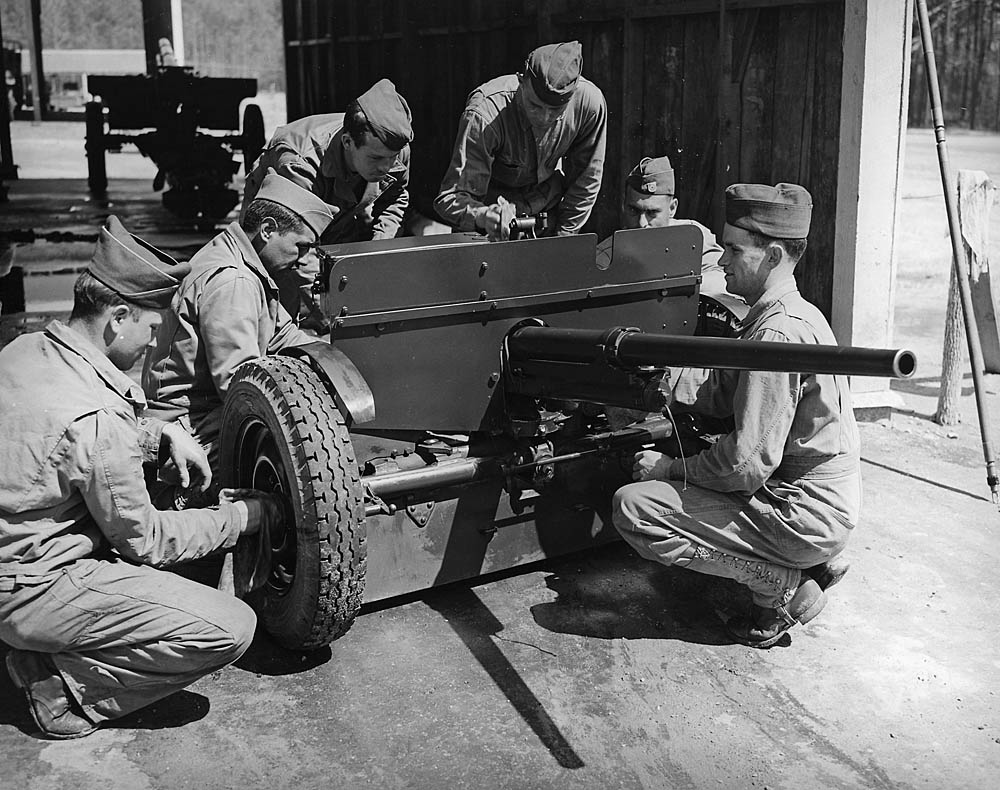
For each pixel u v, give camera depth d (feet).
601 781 8.61
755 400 9.89
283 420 9.57
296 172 15.24
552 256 11.11
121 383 8.88
